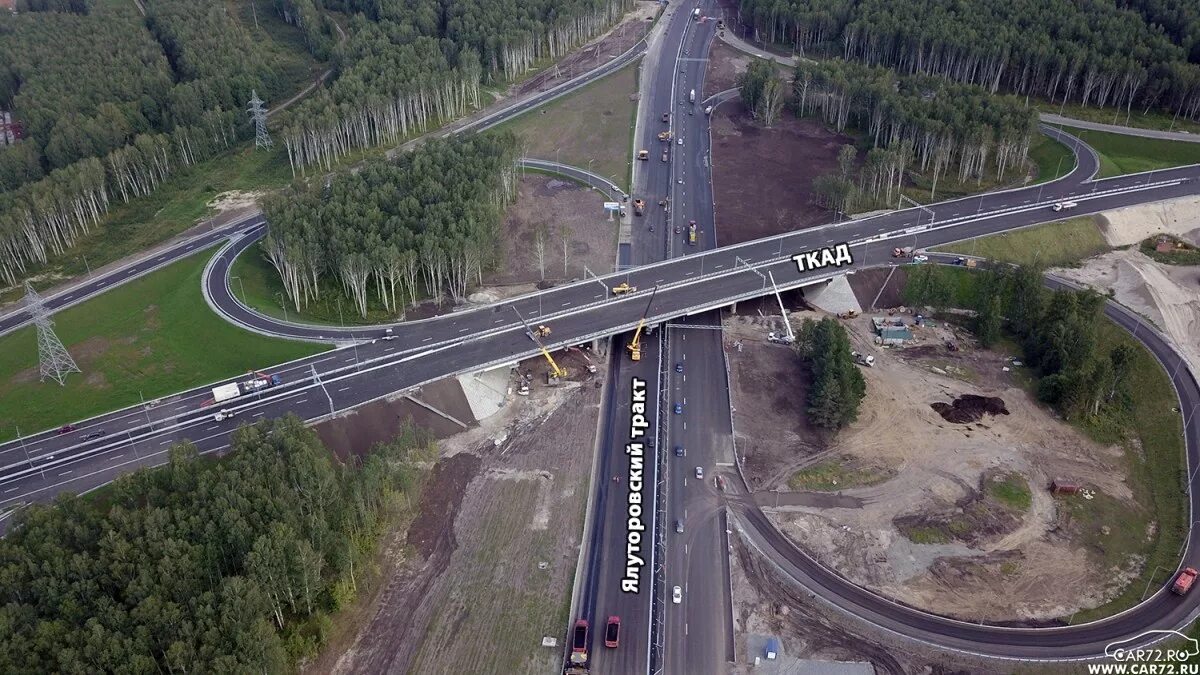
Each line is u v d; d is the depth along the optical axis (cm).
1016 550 15775
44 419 18362
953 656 13888
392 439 17650
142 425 18025
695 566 15412
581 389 19688
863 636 14238
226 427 17812
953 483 17162
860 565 15475
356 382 18912
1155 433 18325
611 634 13938
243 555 13550
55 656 11925
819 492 17000
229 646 12138
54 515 13988
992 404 19200
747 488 17075
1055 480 17188
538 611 14562
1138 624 14400
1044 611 14662
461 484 17175
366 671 13588
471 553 15675
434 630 14238
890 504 16700
